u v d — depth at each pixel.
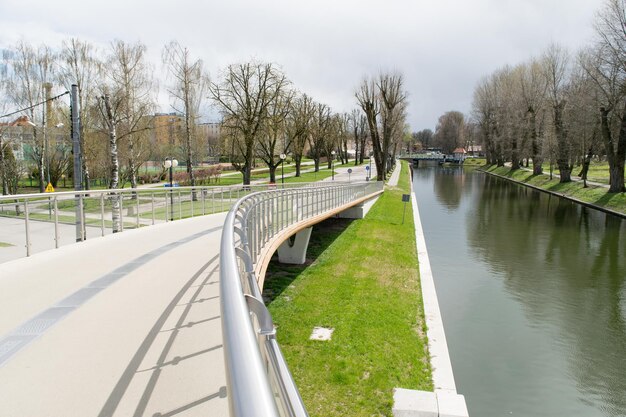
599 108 41.03
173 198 16.70
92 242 10.55
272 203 11.48
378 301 14.39
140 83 30.88
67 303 5.71
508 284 19.17
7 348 4.30
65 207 10.12
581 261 22.97
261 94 36.28
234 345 1.29
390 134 57.78
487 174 88.31
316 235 24.59
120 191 12.87
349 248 21.36
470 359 12.52
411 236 27.30
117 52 28.11
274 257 19.80
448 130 146.62
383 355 10.68
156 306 5.60
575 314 15.84
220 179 60.78
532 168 75.88
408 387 9.52
